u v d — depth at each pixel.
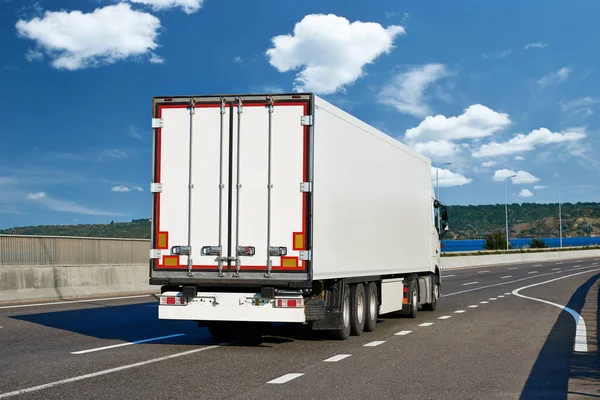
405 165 17.33
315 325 12.95
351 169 13.44
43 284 22.25
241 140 11.89
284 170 11.73
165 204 12.11
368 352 11.70
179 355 11.19
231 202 11.86
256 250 11.73
